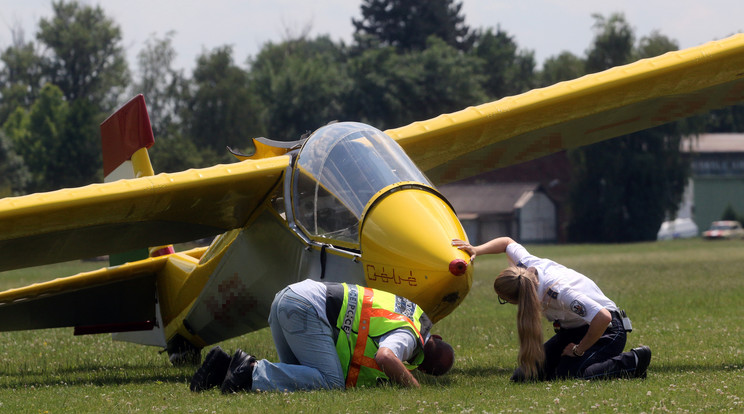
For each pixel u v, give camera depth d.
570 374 22.64
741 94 36.25
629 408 17.59
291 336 21.91
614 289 67.25
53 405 21.56
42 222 26.62
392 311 22.25
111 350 39.72
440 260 23.16
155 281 35.97
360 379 21.89
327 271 25.23
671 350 30.30
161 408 19.86
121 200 26.75
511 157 38.06
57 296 33.66
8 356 37.62
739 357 27.59
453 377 24.86
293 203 26.98
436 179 38.28
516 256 24.00
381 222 24.14
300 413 17.97
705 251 162.62
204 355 37.38
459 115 33.78
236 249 30.61
